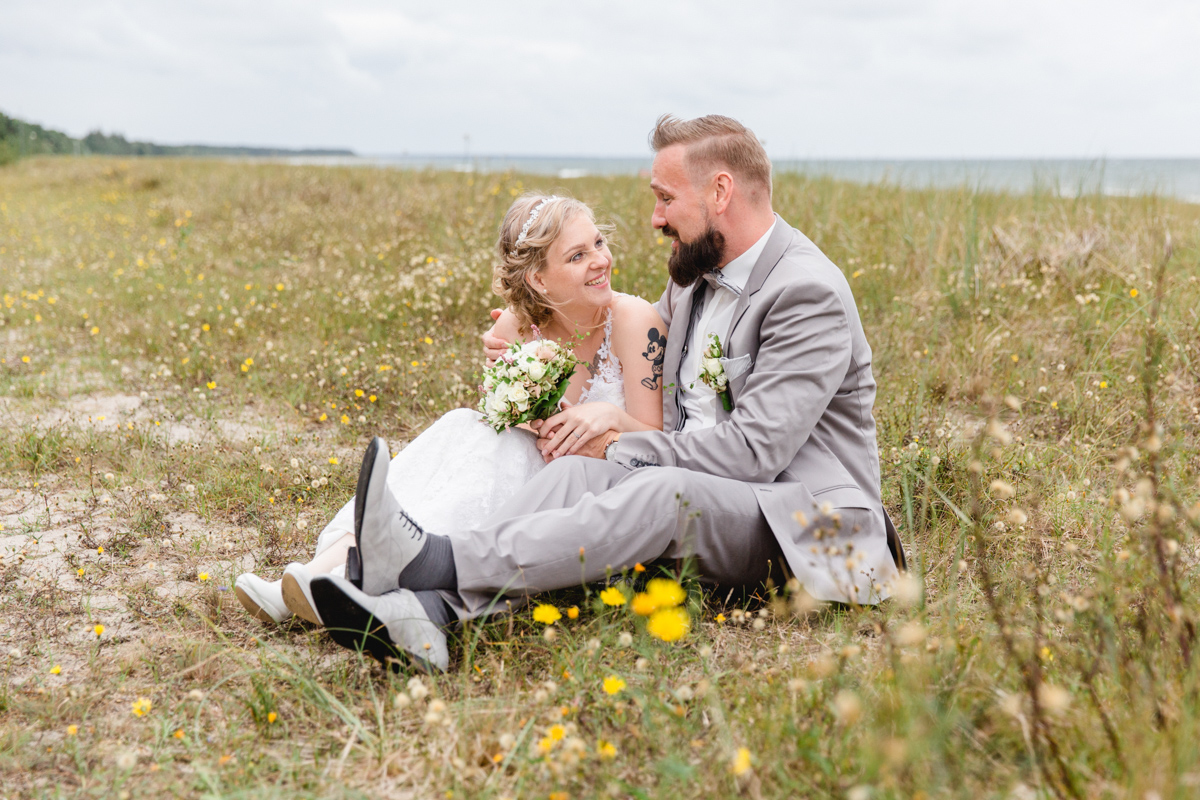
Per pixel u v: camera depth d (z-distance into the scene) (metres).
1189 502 2.60
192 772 1.71
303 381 4.44
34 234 9.79
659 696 1.82
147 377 4.63
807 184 7.98
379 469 1.86
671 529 2.11
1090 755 1.48
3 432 3.75
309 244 7.96
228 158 20.70
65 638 2.25
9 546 2.79
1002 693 1.61
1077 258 5.39
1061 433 3.54
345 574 2.10
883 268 5.55
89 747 1.79
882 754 1.36
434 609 2.00
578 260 2.59
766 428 2.24
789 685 1.68
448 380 4.26
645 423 2.66
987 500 2.78
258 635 2.25
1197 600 1.97
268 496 3.13
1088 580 2.31
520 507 2.18
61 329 5.70
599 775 1.59
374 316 5.34
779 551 2.23
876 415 3.69
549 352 2.49
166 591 2.50
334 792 1.62
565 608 2.25
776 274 2.37
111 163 18.66
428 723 1.75
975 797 1.38
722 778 1.54
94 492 3.20
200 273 7.03
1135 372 3.71
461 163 12.50
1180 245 5.29
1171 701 1.56
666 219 2.45
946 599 2.10
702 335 2.54
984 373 4.11
